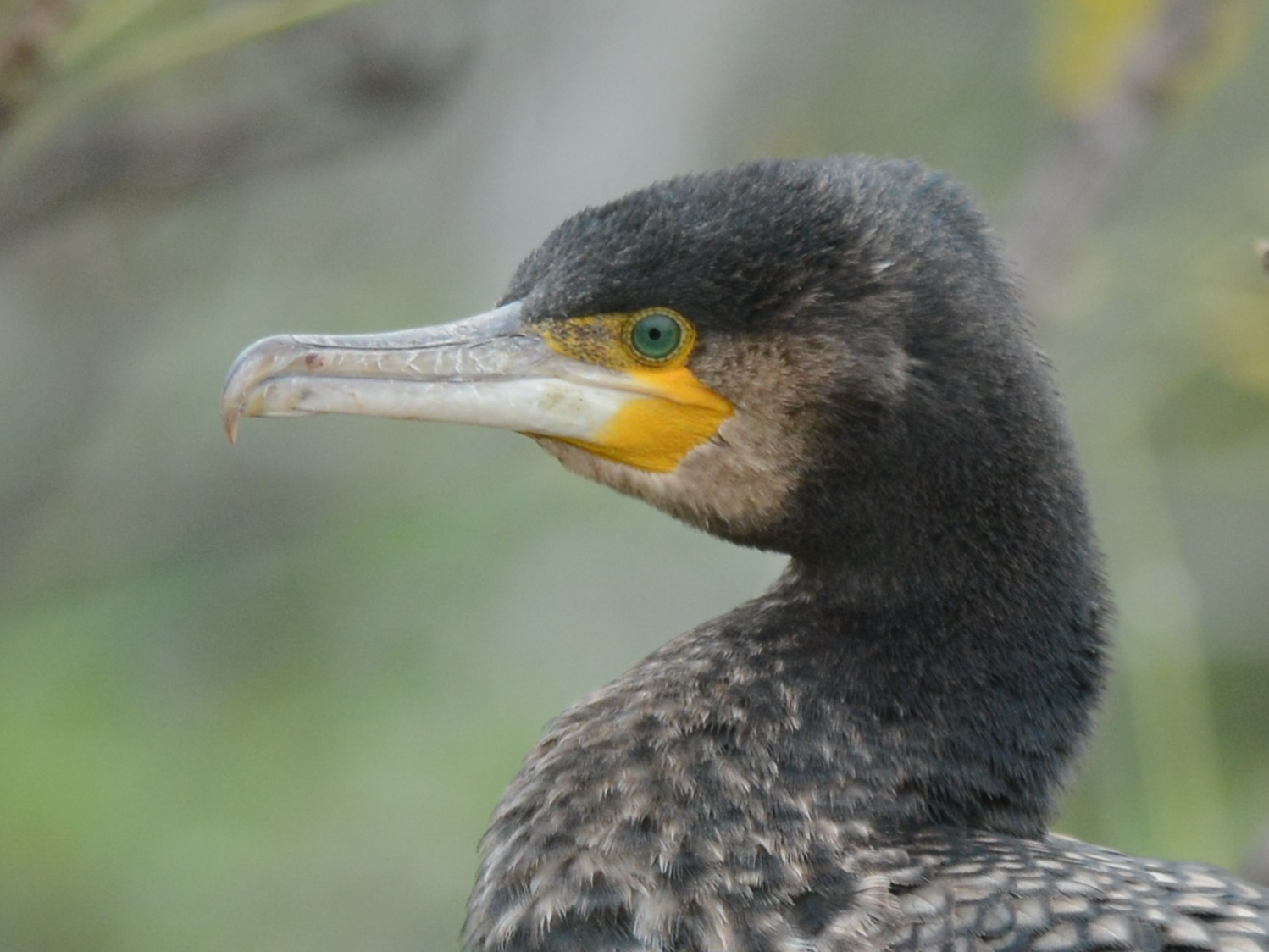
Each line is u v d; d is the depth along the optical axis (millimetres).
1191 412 10664
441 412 7309
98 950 13117
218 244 13156
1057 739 7172
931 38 15664
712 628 7406
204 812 13586
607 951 6484
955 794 6992
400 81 10852
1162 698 9539
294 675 14094
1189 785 9344
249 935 13273
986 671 7082
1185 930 6430
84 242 12617
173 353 13711
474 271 13141
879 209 7176
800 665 7113
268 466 13688
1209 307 9328
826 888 6566
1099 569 7383
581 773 6855
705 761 6852
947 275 7121
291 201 13578
